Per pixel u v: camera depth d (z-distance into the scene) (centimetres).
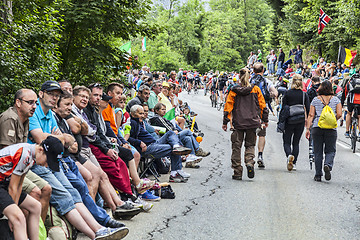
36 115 576
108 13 1427
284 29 4903
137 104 960
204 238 598
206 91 4319
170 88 1281
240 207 749
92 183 649
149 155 897
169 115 1169
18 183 469
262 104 979
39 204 495
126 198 720
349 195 836
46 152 492
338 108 949
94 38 1508
